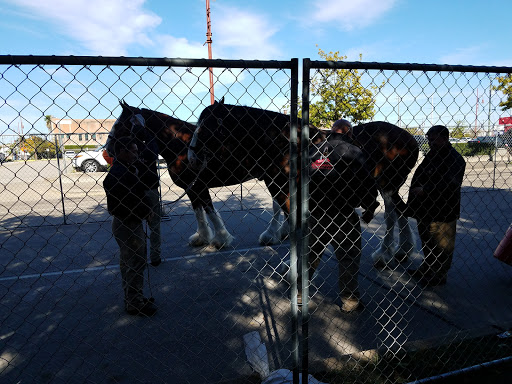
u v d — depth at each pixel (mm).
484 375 2539
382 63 2141
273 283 4355
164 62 1787
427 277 4176
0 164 2244
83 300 4016
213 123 3854
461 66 2312
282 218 6809
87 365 2795
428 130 3695
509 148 7930
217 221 5754
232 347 3012
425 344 2928
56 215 8688
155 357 2881
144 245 3527
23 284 4527
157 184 3596
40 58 1646
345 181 3148
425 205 3848
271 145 3771
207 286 4309
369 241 6031
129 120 3275
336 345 2994
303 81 1991
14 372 2715
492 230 6418
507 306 3605
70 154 7367
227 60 1871
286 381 2346
